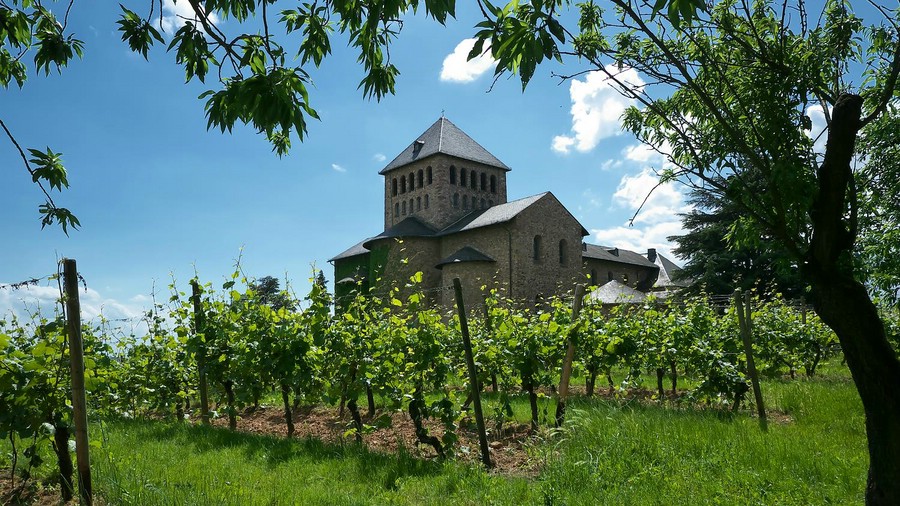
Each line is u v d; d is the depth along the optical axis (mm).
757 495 4902
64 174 4867
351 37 4035
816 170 3609
